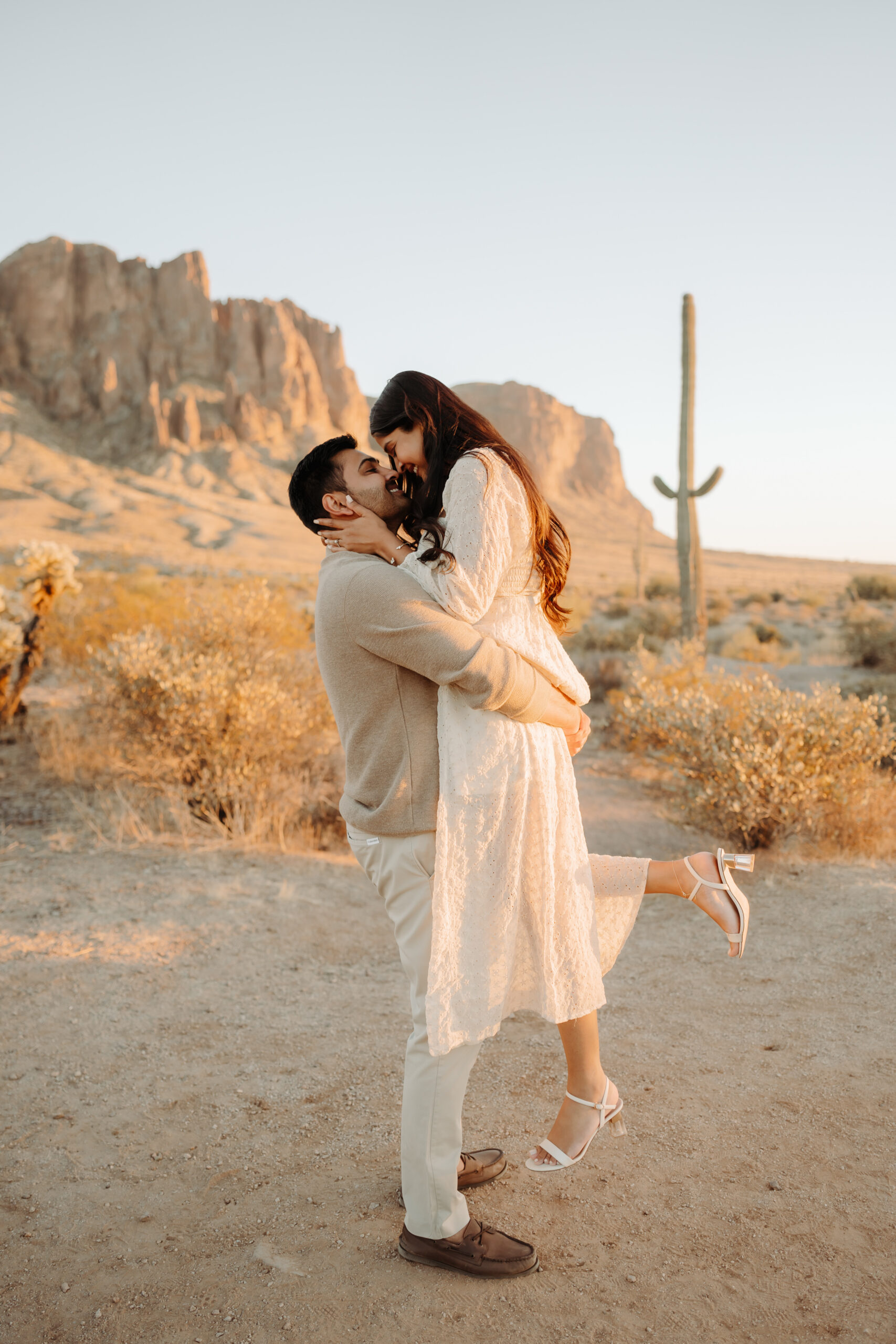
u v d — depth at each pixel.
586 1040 2.01
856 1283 1.85
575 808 1.99
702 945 4.11
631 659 13.66
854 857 5.30
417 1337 1.73
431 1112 1.87
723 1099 2.66
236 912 4.41
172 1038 3.16
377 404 1.99
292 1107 2.70
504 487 1.83
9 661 8.57
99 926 4.12
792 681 13.73
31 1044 3.06
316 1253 2.00
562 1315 1.78
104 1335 1.77
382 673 1.83
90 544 77.25
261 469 135.25
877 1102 2.59
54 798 6.48
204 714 5.74
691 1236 2.03
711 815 5.71
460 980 1.80
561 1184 2.26
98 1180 2.32
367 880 5.10
